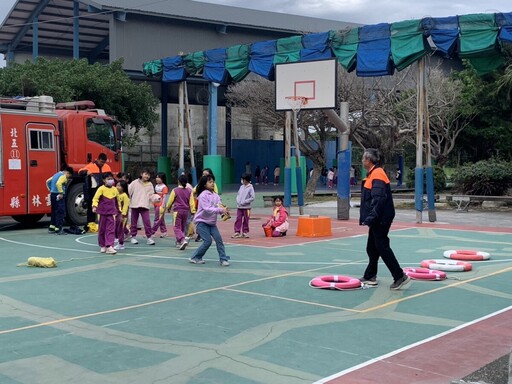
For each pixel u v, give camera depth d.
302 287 9.27
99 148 18.45
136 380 5.36
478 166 27.19
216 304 8.20
